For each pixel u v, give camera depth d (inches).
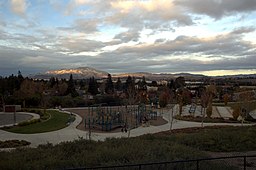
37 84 3494.1
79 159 463.8
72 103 3284.9
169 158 465.1
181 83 4899.1
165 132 1549.0
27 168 420.8
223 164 465.4
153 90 4638.3
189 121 2220.7
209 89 3826.3
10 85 3754.9
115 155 479.2
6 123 1995.6
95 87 4293.8
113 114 2145.7
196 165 408.5
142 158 463.2
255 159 577.0
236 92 3882.9
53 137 1430.9
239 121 2237.9
